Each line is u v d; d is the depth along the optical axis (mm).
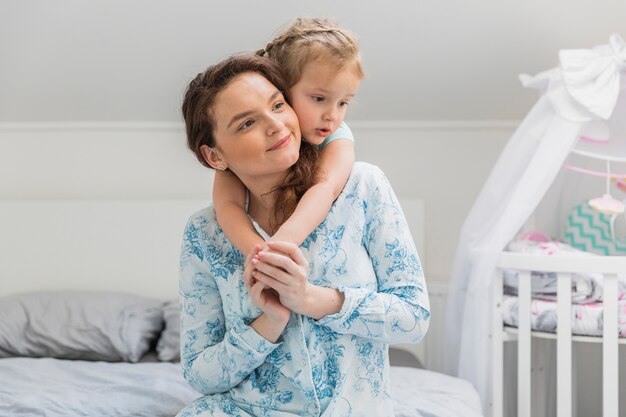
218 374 1346
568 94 2264
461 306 2506
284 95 1292
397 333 1294
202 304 1404
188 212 3025
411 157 3094
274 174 1310
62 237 3037
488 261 2277
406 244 1359
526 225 2713
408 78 2906
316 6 2666
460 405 1934
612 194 2879
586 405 2990
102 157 3133
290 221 1234
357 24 2713
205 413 1354
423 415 1838
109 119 3111
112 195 3137
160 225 3023
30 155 3139
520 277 2223
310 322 1301
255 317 1319
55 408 1900
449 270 3096
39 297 2756
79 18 2703
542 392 2582
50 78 2934
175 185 3135
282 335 1314
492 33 2734
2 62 2861
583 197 2883
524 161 2371
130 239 3033
